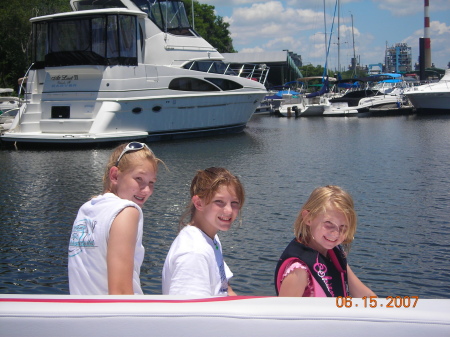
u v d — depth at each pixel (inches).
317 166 649.0
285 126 1405.0
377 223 376.5
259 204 436.8
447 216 392.8
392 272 279.9
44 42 960.3
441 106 1755.7
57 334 82.9
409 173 585.0
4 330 83.2
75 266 117.3
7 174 612.7
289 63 2903.5
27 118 961.5
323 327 80.4
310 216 121.8
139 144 129.4
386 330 79.7
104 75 922.7
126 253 112.8
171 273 118.2
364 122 1507.1
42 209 431.2
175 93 1001.5
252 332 80.7
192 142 977.5
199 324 81.6
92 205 118.6
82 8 1045.8
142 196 127.8
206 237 123.0
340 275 123.5
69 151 854.5
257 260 298.4
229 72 1110.4
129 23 937.5
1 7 1910.7
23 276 279.6
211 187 120.3
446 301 85.6
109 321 82.6
